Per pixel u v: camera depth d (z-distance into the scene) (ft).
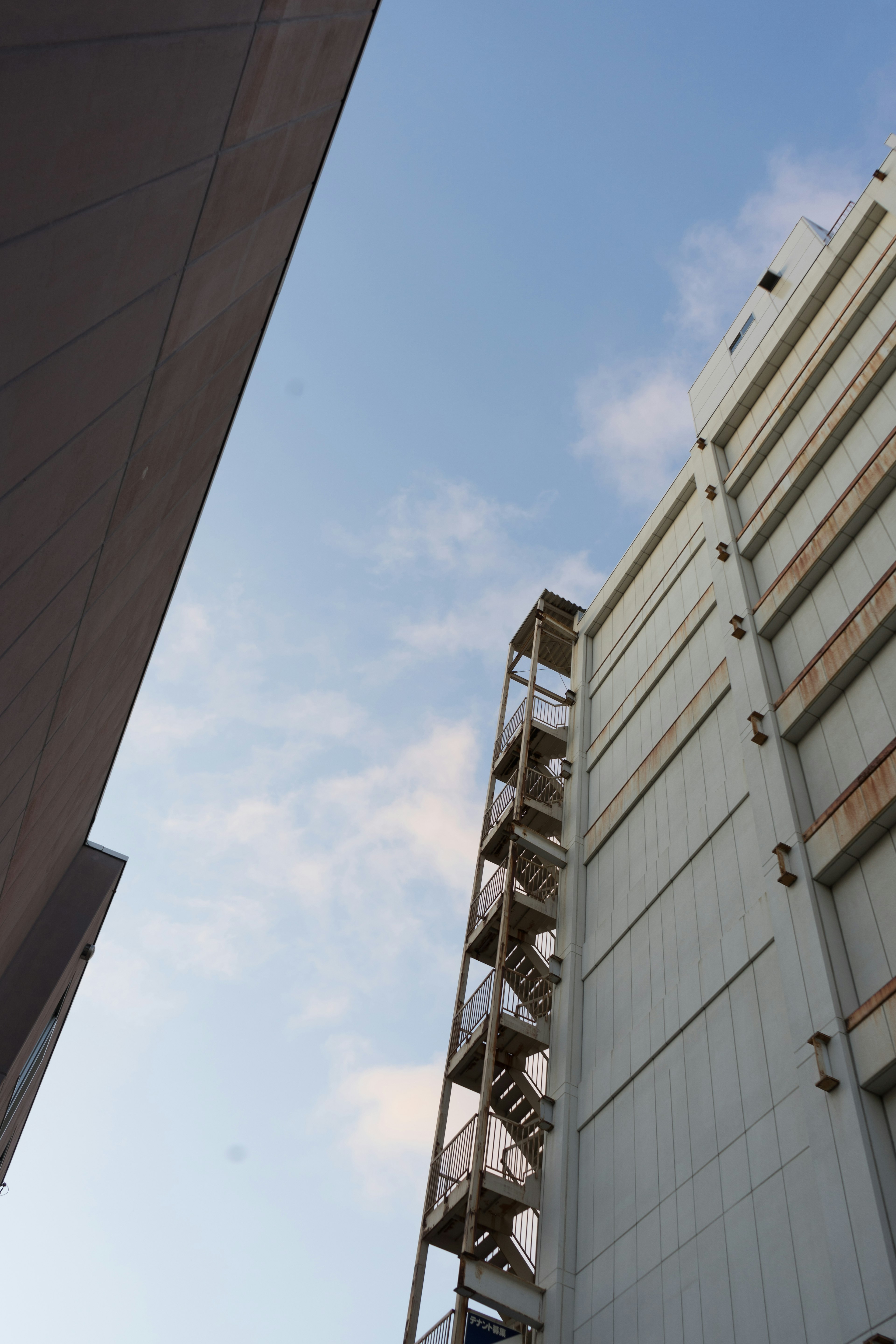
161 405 41.75
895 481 78.23
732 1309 56.29
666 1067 74.59
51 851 81.92
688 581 109.81
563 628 137.69
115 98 21.33
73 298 23.63
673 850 88.12
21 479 26.14
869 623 72.18
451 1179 87.35
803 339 104.99
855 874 64.34
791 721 76.13
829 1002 58.85
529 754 126.72
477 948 109.40
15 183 18.11
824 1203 52.21
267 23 31.48
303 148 49.57
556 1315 71.10
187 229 32.68
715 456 111.55
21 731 42.98
